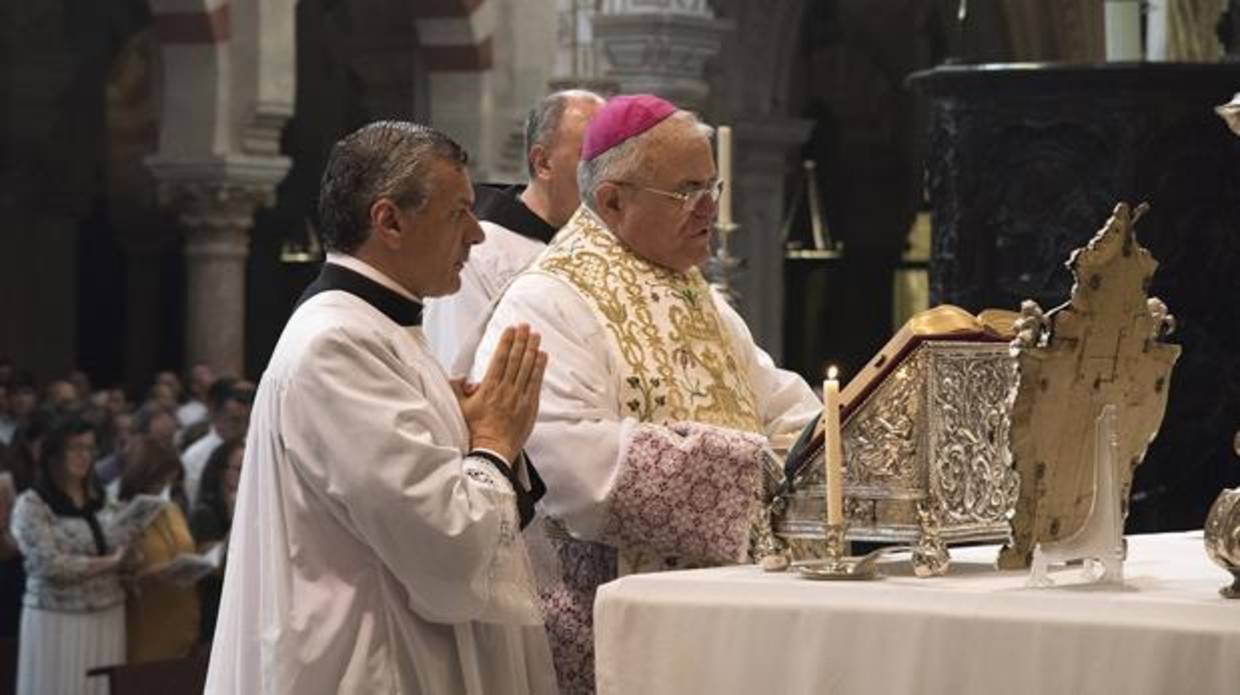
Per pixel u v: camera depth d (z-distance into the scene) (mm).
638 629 8602
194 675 14914
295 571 9328
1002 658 7918
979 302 15398
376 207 9484
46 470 21391
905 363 8758
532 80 38500
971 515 8789
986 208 15336
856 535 8758
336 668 9289
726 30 39469
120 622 21531
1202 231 14922
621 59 38688
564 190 12250
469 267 12281
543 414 9891
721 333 10555
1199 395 14898
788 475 8875
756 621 8398
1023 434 8133
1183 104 14859
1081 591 8047
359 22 46375
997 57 34438
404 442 9133
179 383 36656
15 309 49719
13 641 19484
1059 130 15109
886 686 8133
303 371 9258
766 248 45875
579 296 10211
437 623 9469
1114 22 17578
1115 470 8336
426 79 38438
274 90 36656
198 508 22969
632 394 10148
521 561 9461
